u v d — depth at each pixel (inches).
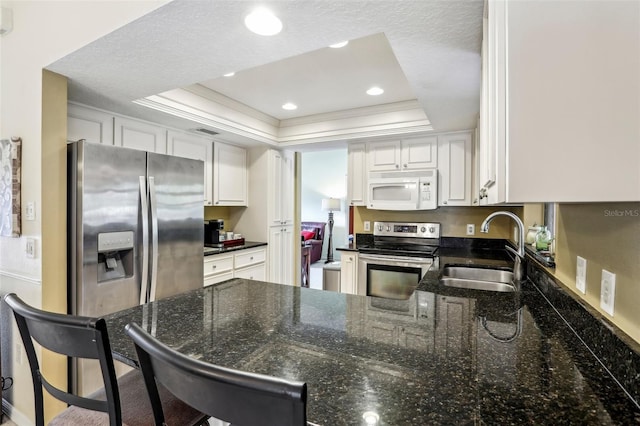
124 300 82.6
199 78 76.9
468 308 51.9
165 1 49.3
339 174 326.3
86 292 75.0
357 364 33.4
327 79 104.2
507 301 55.7
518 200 24.6
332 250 329.4
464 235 137.3
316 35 57.7
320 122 143.9
